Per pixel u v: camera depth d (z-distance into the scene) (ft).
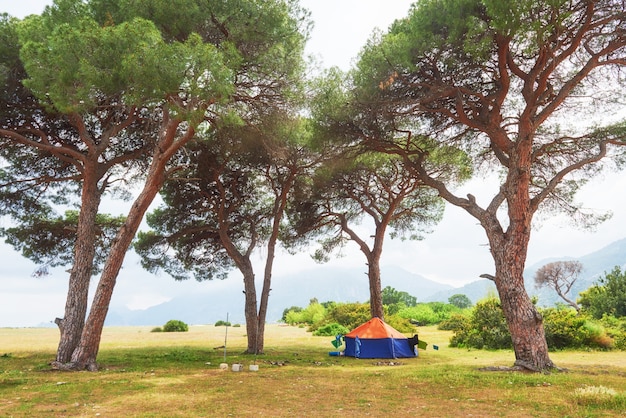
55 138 50.93
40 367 41.37
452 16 37.42
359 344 57.21
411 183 67.26
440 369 40.40
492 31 37.14
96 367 40.68
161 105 45.27
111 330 141.49
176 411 23.06
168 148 43.21
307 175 62.90
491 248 41.42
